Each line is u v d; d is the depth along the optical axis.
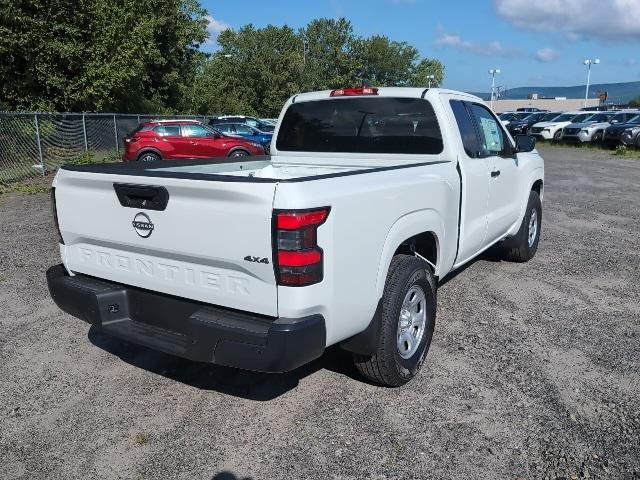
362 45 83.06
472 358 4.18
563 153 24.64
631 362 4.10
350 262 3.05
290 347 2.79
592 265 6.65
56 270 3.92
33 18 18.36
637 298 5.48
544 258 6.98
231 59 62.19
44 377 3.93
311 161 5.15
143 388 3.79
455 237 4.48
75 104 20.16
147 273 3.35
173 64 34.88
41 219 9.66
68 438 3.24
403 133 4.66
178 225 3.07
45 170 15.91
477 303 5.33
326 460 3.02
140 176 3.16
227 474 2.91
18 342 4.49
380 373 3.60
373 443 3.16
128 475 2.92
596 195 12.46
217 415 3.46
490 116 5.45
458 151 4.52
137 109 26.14
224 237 2.90
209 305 3.14
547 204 11.20
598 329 4.71
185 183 2.97
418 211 3.75
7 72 18.64
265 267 2.81
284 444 3.16
